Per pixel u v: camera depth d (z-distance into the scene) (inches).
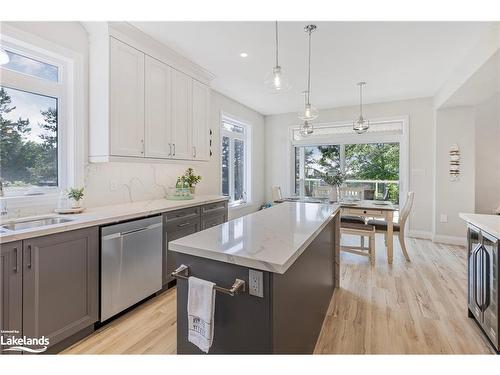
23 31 79.7
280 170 245.3
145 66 106.7
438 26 98.3
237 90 176.6
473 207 170.9
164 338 75.5
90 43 96.7
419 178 191.5
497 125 176.4
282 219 73.9
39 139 88.2
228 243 50.5
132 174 118.7
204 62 131.5
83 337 75.3
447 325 81.9
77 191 88.9
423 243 178.1
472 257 82.0
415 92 178.7
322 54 122.0
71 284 70.7
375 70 140.6
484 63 103.7
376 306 94.3
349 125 215.3
